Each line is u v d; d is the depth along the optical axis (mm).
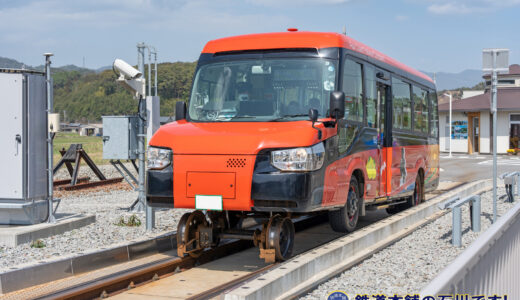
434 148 16484
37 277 7129
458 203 10148
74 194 17359
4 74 10203
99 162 32938
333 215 9656
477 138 48750
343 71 8922
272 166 7438
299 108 8383
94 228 10695
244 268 8602
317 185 7758
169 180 7848
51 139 10398
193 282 7691
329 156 8219
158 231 10414
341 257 8203
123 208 13531
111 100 184625
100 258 8070
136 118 12422
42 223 10367
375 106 10984
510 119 46750
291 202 7395
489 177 25531
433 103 16547
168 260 8562
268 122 8227
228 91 8742
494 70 11648
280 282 6387
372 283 7117
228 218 8797
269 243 8016
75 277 7555
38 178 10508
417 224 12016
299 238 11188
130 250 8633
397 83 12680
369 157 10453
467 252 3555
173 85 121688
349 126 9281
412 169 13867
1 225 10250
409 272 7746
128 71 10977
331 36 8961
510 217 5086
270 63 8727
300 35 8945
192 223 8609
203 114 8711
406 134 13305
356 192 10055
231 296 5652
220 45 9180
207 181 7613
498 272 4590
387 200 11867
